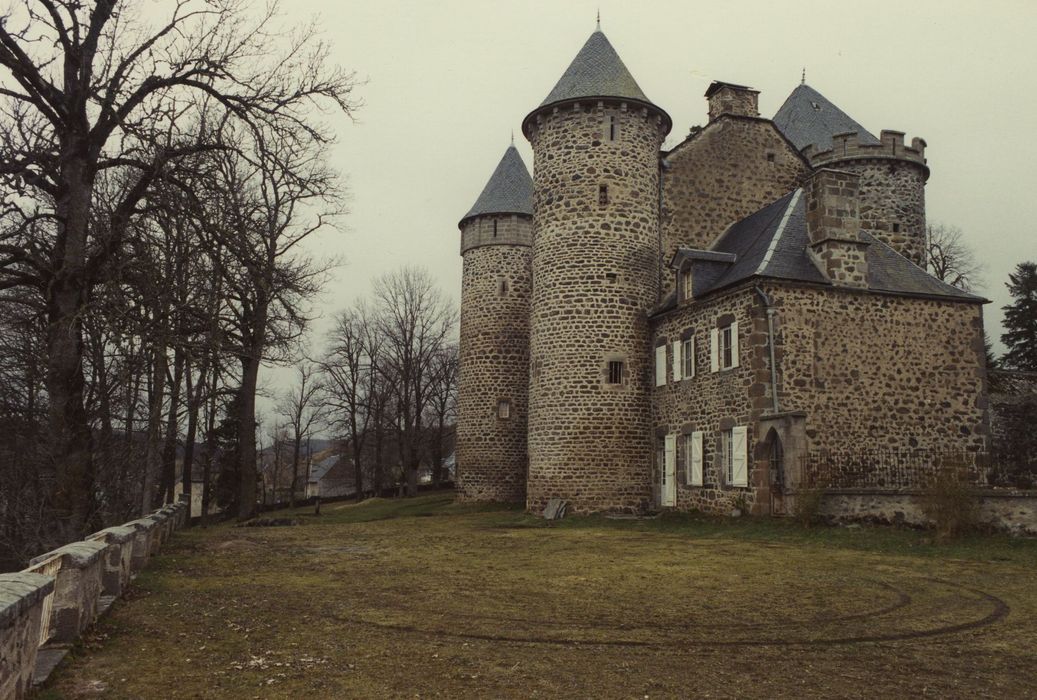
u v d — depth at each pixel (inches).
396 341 1846.7
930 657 272.2
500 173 1363.2
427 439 2080.5
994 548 530.0
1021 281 1672.0
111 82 540.4
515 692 232.4
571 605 363.3
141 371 682.8
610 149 958.4
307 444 2053.4
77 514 536.4
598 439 918.4
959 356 811.4
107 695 227.8
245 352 724.0
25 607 199.8
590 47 1008.9
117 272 537.3
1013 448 950.4
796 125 1251.2
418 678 246.2
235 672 252.5
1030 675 250.8
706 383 832.9
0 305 649.6
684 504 863.1
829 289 775.7
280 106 620.4
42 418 631.2
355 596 389.1
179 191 600.7
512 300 1293.1
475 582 432.1
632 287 949.8
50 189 555.5
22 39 520.7
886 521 615.2
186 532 792.9
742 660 268.1
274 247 895.1
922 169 1099.9
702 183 1026.7
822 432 752.3
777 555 531.2
